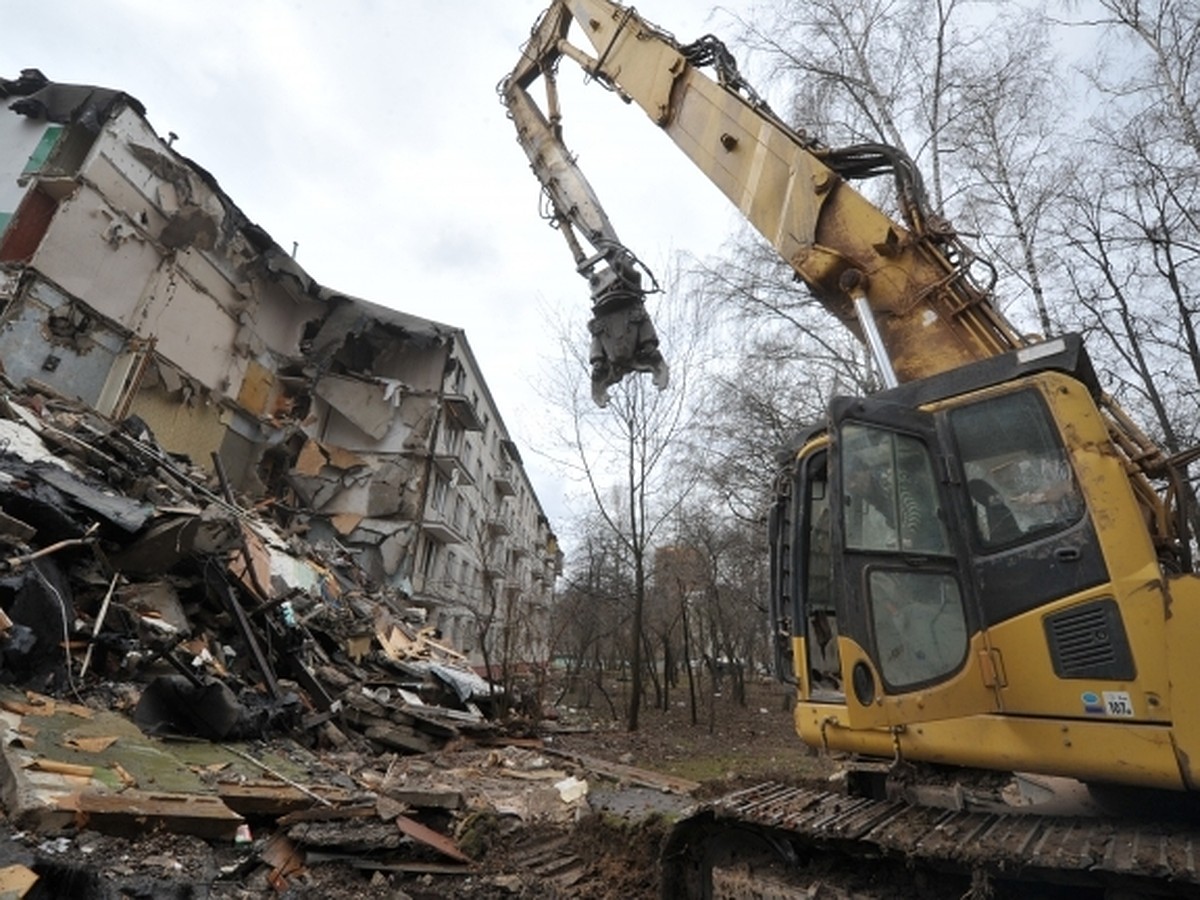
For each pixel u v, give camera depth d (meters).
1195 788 2.59
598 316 6.08
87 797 4.20
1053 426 3.11
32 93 16.75
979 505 3.19
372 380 25.39
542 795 7.37
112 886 3.55
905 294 4.34
